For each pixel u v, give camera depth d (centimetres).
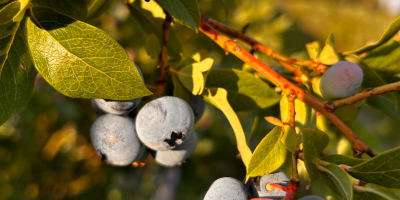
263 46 31
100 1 30
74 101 50
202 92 29
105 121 28
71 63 26
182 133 28
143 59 44
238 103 30
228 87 30
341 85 27
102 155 29
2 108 26
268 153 26
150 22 32
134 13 32
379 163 26
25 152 50
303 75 30
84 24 26
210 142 50
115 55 26
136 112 29
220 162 51
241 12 50
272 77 28
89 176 54
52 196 53
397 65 30
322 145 26
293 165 26
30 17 26
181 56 31
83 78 26
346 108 30
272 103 30
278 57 31
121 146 28
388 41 30
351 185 25
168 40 31
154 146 28
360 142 28
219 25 32
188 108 28
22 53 26
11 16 26
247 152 27
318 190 32
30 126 50
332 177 26
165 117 28
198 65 29
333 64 29
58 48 26
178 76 29
